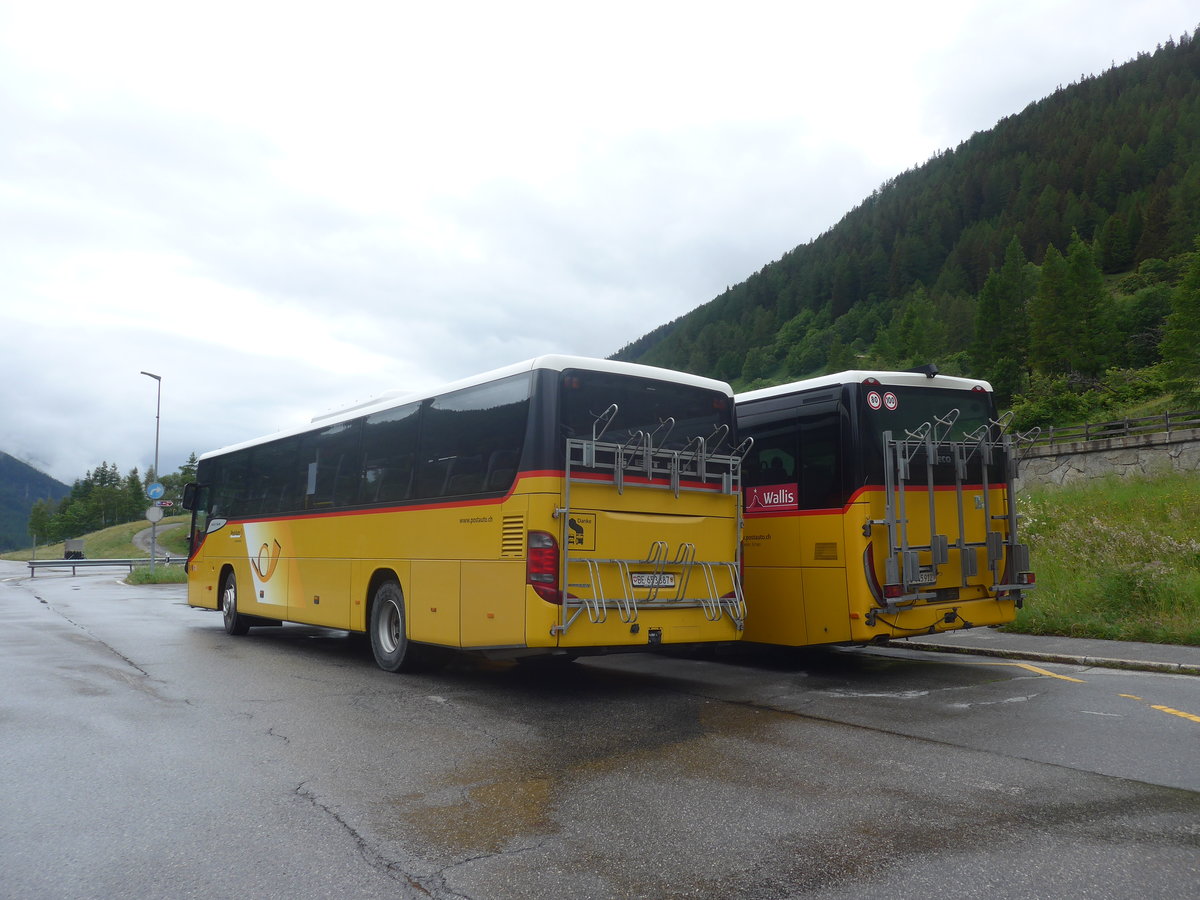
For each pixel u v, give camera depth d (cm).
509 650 826
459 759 591
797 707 783
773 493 1034
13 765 573
